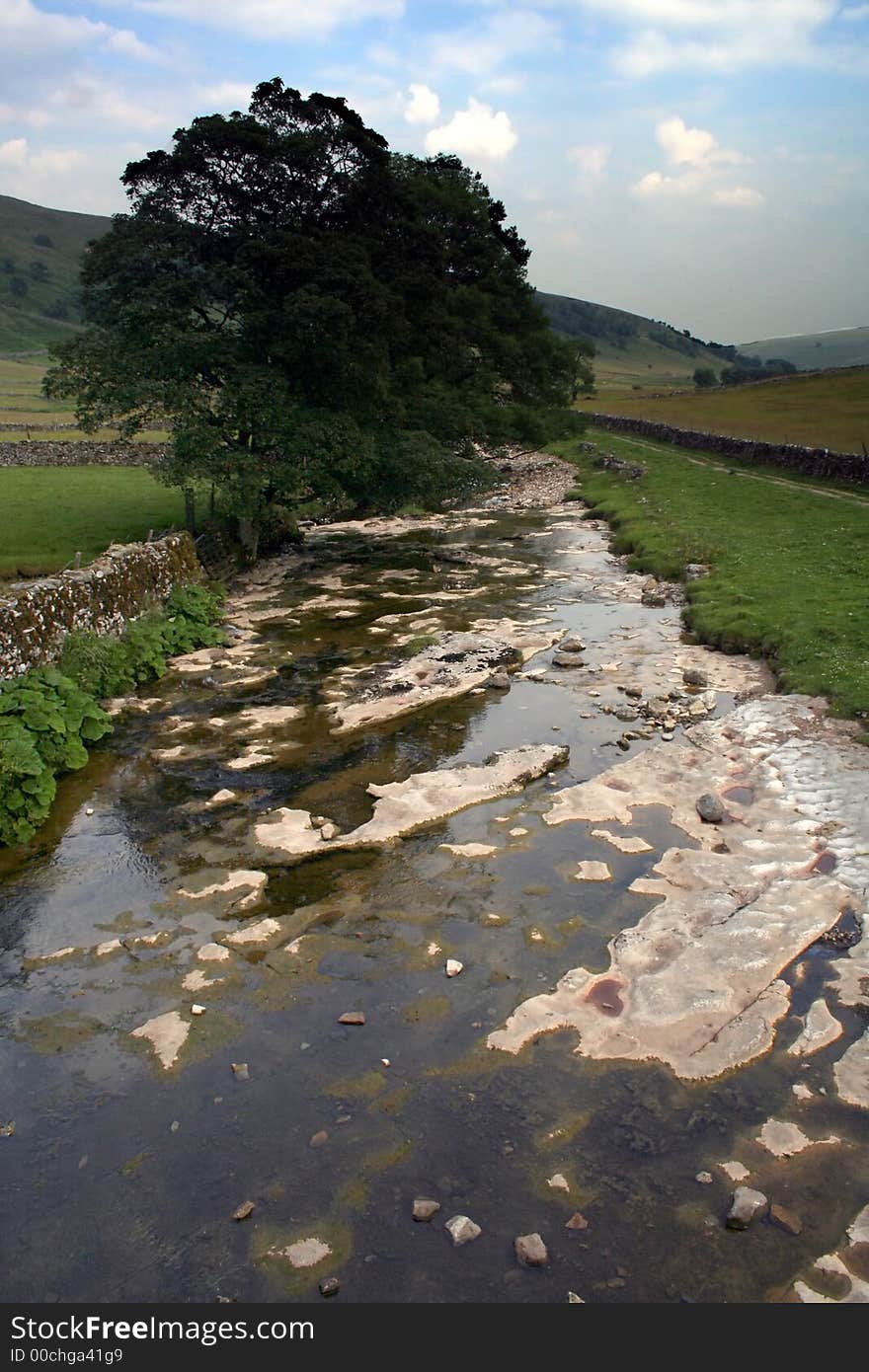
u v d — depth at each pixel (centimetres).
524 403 4641
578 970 782
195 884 945
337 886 931
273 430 2344
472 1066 679
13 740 1138
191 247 2497
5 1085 678
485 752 1253
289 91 2506
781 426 5412
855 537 2348
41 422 5672
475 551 2917
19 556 2441
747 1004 732
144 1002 766
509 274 4522
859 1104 632
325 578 2522
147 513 3189
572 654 1664
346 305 2298
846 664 1423
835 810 1027
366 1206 566
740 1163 587
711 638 1728
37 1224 563
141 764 1264
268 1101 654
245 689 1571
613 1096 647
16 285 16962
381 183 2667
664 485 3703
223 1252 541
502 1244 538
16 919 893
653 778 1150
